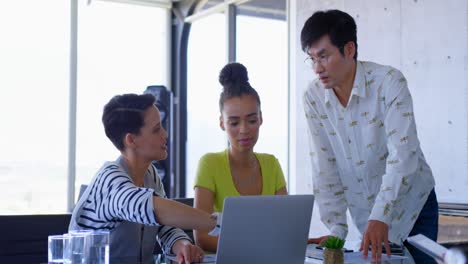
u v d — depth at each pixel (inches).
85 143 267.9
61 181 263.3
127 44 283.6
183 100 296.0
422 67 170.6
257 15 247.0
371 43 187.9
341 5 199.5
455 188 160.9
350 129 88.8
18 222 85.4
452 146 161.8
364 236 77.2
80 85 268.7
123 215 75.1
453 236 143.0
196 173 90.0
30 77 259.6
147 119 84.0
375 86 85.0
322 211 93.3
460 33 159.3
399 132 82.6
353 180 92.4
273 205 64.0
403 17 176.6
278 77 231.3
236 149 89.0
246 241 63.4
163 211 72.5
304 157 215.3
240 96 87.5
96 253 64.3
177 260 76.9
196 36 288.2
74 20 265.4
